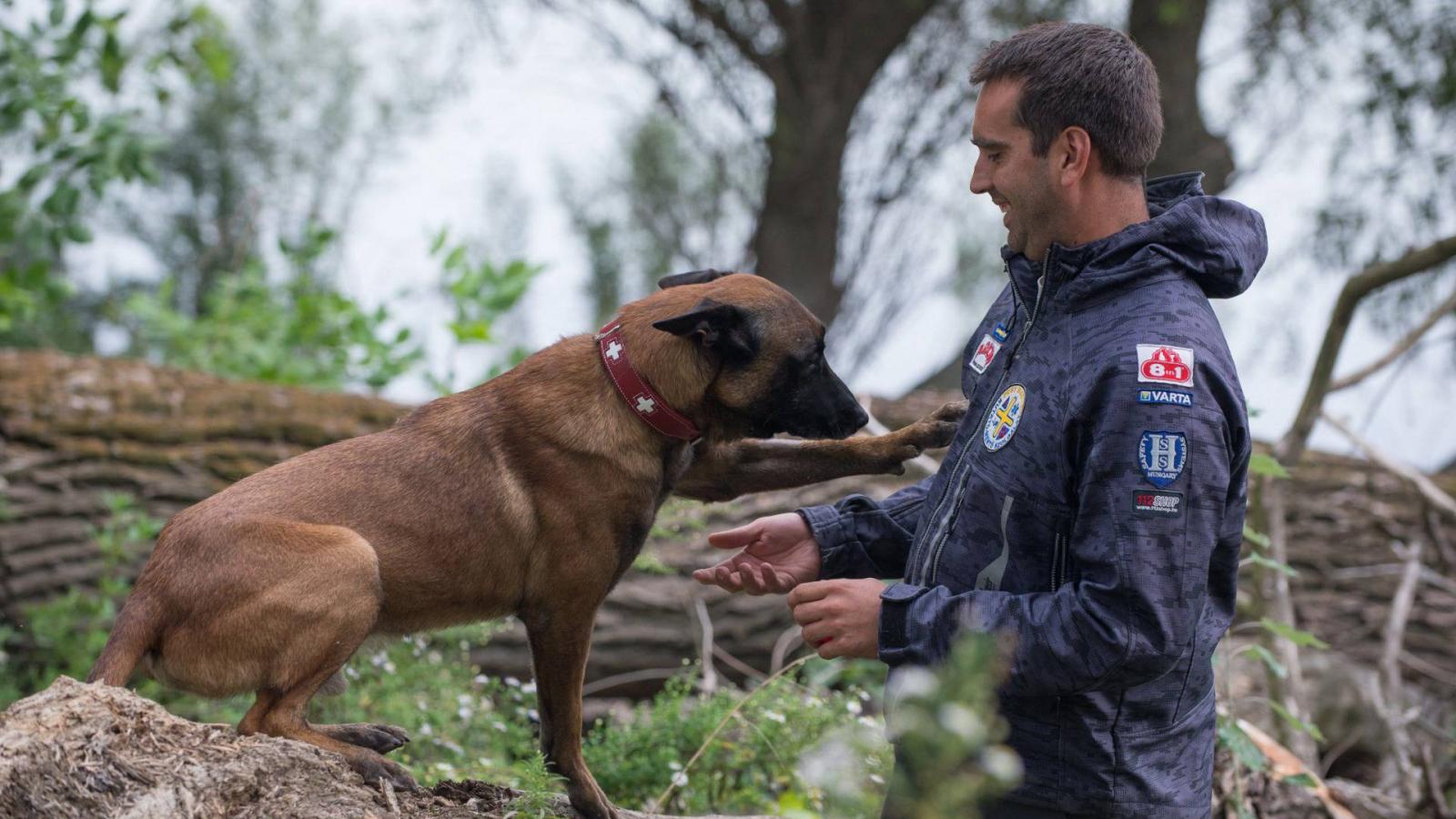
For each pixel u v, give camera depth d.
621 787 4.64
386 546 3.10
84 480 6.28
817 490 6.61
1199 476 2.37
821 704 4.73
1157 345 2.43
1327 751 6.25
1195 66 12.08
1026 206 2.62
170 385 6.72
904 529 3.19
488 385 3.36
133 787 2.62
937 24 14.09
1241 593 5.92
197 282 16.75
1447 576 7.04
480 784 3.19
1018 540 2.57
